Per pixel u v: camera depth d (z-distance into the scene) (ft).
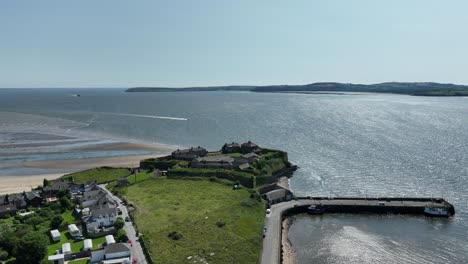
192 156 536.42
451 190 411.34
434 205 361.92
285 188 397.19
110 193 408.05
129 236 289.12
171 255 253.65
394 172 481.05
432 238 304.50
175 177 460.96
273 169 492.13
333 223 341.00
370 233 317.01
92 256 250.37
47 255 257.14
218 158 508.12
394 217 354.54
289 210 360.69
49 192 411.75
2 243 267.18
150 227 304.09
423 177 456.86
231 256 254.68
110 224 315.58
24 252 242.78
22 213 356.59
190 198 380.78
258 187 424.87
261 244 279.90
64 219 334.03
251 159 505.25
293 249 287.28
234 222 312.71
